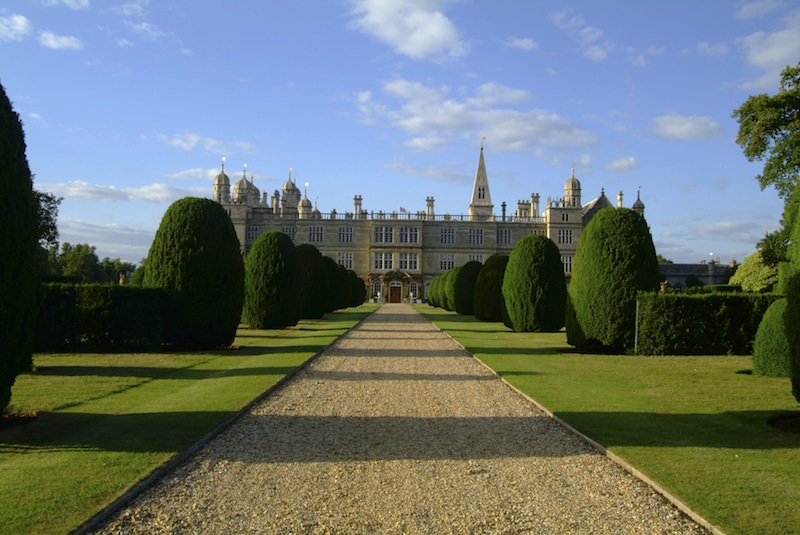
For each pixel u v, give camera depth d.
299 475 9.22
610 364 21.31
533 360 22.50
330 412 13.67
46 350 23.83
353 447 10.79
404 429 12.12
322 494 8.42
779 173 38.50
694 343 24.28
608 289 25.06
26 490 8.12
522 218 116.88
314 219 110.88
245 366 20.16
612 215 25.75
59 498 7.85
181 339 25.23
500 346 27.64
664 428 11.98
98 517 7.36
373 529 7.29
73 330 23.89
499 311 47.12
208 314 24.94
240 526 7.34
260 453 10.36
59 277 48.38
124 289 24.08
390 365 21.62
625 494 8.48
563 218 108.75
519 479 9.12
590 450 10.68
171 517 7.58
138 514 7.64
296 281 37.75
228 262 25.34
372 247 109.44
